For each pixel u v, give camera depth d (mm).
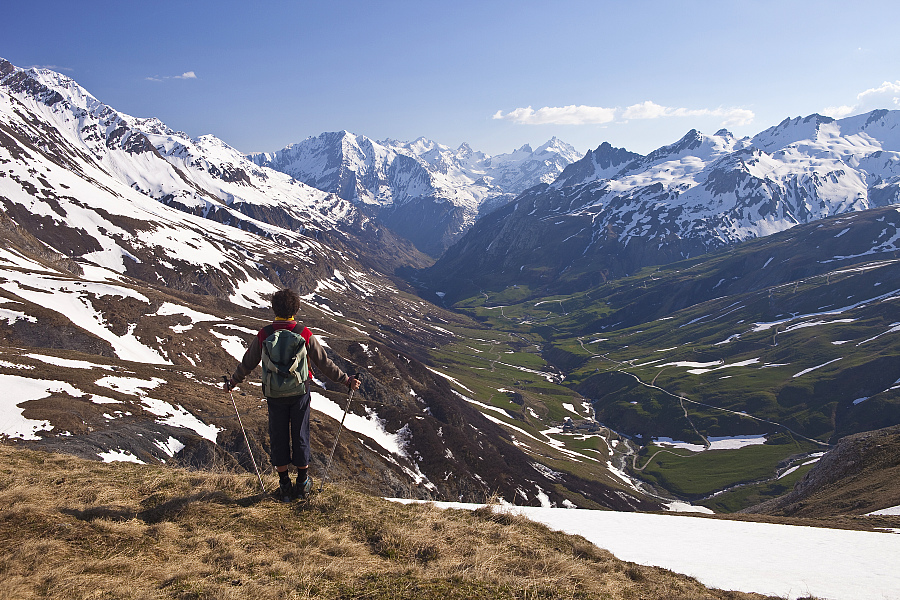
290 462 8430
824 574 11477
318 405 77938
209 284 178125
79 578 5340
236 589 5488
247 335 106000
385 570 6555
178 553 6438
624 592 7551
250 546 6812
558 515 15688
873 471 52688
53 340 81312
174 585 5551
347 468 57250
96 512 7113
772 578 10828
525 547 8406
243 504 8219
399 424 80312
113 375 58062
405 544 7578
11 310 83250
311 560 6602
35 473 9031
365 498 9555
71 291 98875
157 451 43656
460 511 10102
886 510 35906
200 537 6910
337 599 5637
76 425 42719
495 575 6785
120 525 6766
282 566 6312
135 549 6328
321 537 7344
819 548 14203
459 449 81125
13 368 51281
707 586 9750
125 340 90750
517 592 6395
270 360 7766
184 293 161125
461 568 6922
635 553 11789
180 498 7969
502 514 10156
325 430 62875
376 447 69812
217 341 100875
